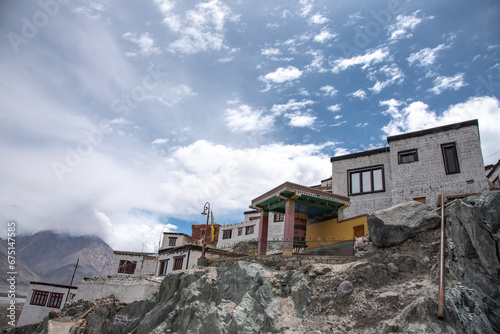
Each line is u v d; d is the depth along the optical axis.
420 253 15.95
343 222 23.33
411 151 26.67
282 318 15.91
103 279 35.16
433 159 25.45
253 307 17.30
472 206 13.91
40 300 42.09
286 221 22.39
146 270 47.66
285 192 22.59
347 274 16.28
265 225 26.00
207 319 18.58
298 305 16.34
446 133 25.52
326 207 24.25
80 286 36.88
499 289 12.26
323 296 15.87
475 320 11.09
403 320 12.37
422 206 17.67
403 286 14.70
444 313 11.57
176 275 24.81
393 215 17.75
